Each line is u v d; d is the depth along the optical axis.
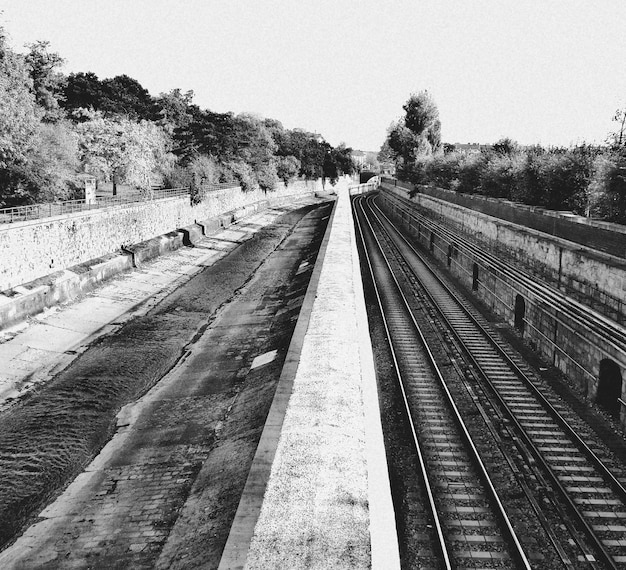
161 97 83.75
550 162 29.44
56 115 47.09
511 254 28.08
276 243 57.53
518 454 14.23
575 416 16.34
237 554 9.04
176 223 52.72
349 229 48.38
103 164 47.50
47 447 16.61
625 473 13.38
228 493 12.55
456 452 14.32
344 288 27.06
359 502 10.48
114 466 15.68
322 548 9.19
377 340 23.30
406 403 16.59
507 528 11.16
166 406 19.56
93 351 25.22
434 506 11.84
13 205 33.94
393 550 9.15
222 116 76.62
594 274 19.38
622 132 23.14
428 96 73.94
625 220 22.08
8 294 27.27
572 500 12.27
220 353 24.72
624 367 15.26
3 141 29.92
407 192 67.19
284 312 29.62
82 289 33.09
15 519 13.38
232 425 16.89
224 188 68.88
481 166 44.88
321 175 118.56
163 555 11.43
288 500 10.50
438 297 30.95
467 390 18.14
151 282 37.97
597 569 10.27
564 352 19.31
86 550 12.03
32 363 23.42
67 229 33.41
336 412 14.19
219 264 46.19
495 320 26.38
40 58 47.44
